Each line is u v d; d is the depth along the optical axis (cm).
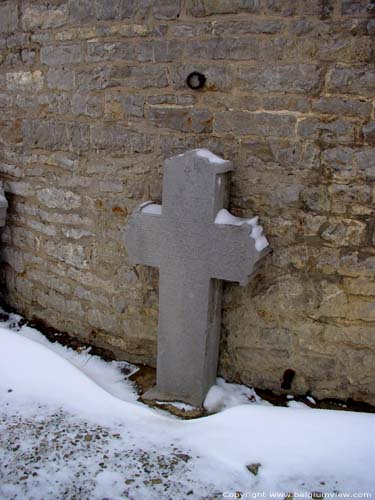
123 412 303
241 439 273
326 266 298
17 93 391
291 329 313
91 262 371
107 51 330
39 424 293
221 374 338
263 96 291
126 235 314
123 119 333
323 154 286
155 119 322
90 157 353
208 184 285
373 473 250
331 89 278
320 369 313
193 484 248
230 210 313
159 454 268
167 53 310
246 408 291
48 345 391
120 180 342
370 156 278
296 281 306
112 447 274
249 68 291
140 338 360
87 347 385
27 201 408
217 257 292
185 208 294
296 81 283
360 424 274
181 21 303
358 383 308
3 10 383
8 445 274
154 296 347
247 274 288
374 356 301
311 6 273
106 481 249
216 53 297
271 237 306
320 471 253
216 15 293
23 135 395
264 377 327
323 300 303
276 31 282
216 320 317
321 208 292
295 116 287
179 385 320
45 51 362
